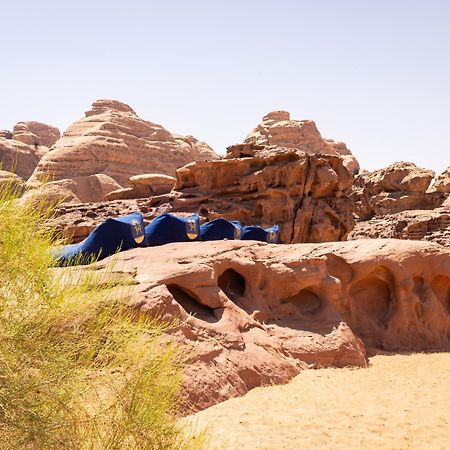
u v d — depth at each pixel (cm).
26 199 430
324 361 1343
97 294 466
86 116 11106
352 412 975
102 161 9525
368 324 1642
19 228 415
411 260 1697
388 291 1702
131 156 9919
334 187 4106
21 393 378
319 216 3947
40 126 13900
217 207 3897
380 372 1319
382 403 1038
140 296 1048
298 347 1338
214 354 1088
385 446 821
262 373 1150
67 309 431
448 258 1769
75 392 420
